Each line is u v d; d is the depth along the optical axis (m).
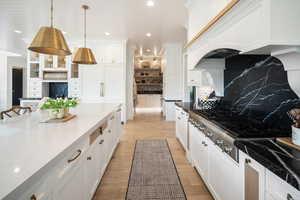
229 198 1.51
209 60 2.97
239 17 1.42
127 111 7.04
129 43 6.60
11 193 0.68
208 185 2.05
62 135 1.48
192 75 3.82
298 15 1.08
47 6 3.54
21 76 8.65
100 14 3.91
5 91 7.43
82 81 6.01
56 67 5.91
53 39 1.99
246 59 2.33
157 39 6.00
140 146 3.93
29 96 5.92
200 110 2.92
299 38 1.08
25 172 0.83
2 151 1.10
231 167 1.47
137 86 10.15
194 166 2.78
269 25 1.08
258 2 1.18
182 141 3.65
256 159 1.07
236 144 1.33
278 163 0.93
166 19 4.19
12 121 2.05
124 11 3.75
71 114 2.49
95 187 1.99
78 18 4.16
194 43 2.72
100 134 2.22
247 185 1.22
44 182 0.94
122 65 6.04
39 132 1.58
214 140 1.81
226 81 2.97
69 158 1.27
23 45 6.27
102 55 6.03
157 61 10.13
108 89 6.06
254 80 2.15
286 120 1.62
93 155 1.90
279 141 1.29
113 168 2.85
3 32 5.13
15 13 3.88
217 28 1.81
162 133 5.06
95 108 3.29
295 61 1.30
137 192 2.21
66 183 1.22
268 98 1.88
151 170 2.79
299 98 1.48
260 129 1.64
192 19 3.05
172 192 2.21
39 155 1.04
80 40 5.93
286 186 0.86
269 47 1.18
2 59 7.40
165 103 7.05
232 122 1.96
